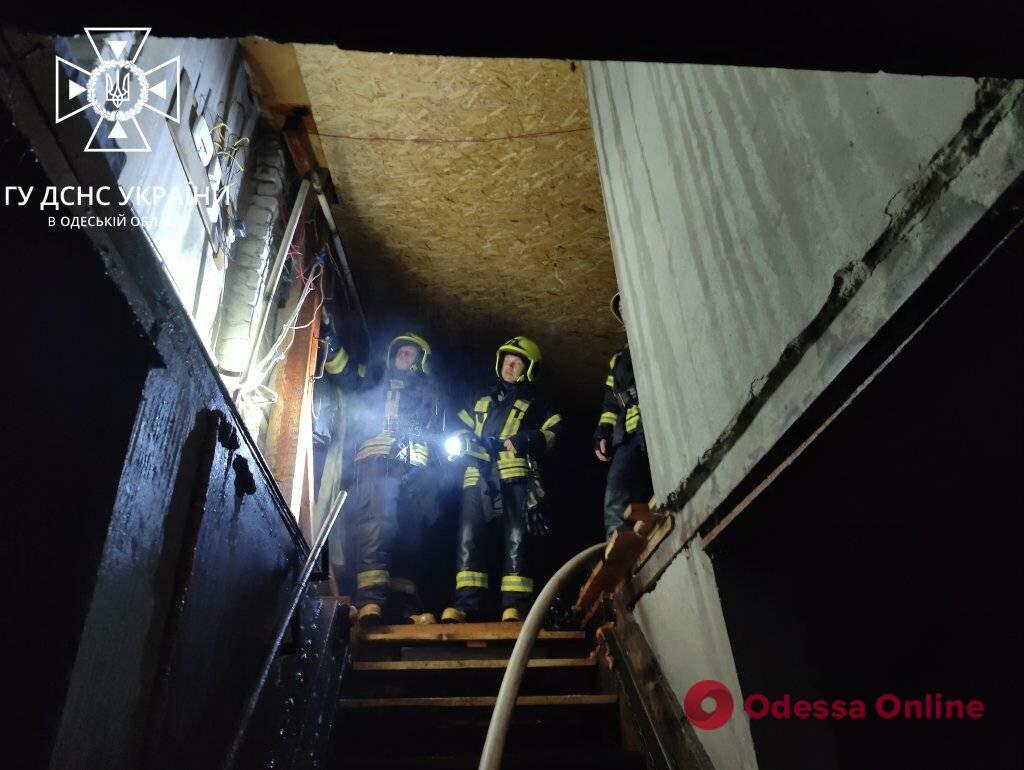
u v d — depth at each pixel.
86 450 1.32
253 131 4.07
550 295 5.82
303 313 4.27
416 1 0.72
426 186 4.84
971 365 1.28
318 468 4.80
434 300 5.89
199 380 1.70
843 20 0.75
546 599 2.79
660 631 2.75
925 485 1.58
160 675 1.46
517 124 4.41
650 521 2.63
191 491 1.65
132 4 0.76
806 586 1.92
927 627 1.75
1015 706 1.60
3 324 1.29
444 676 3.67
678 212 2.46
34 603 1.19
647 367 2.86
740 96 1.95
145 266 1.41
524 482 4.91
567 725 3.26
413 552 5.00
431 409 5.18
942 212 1.15
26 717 1.12
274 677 2.29
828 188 1.49
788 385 1.65
